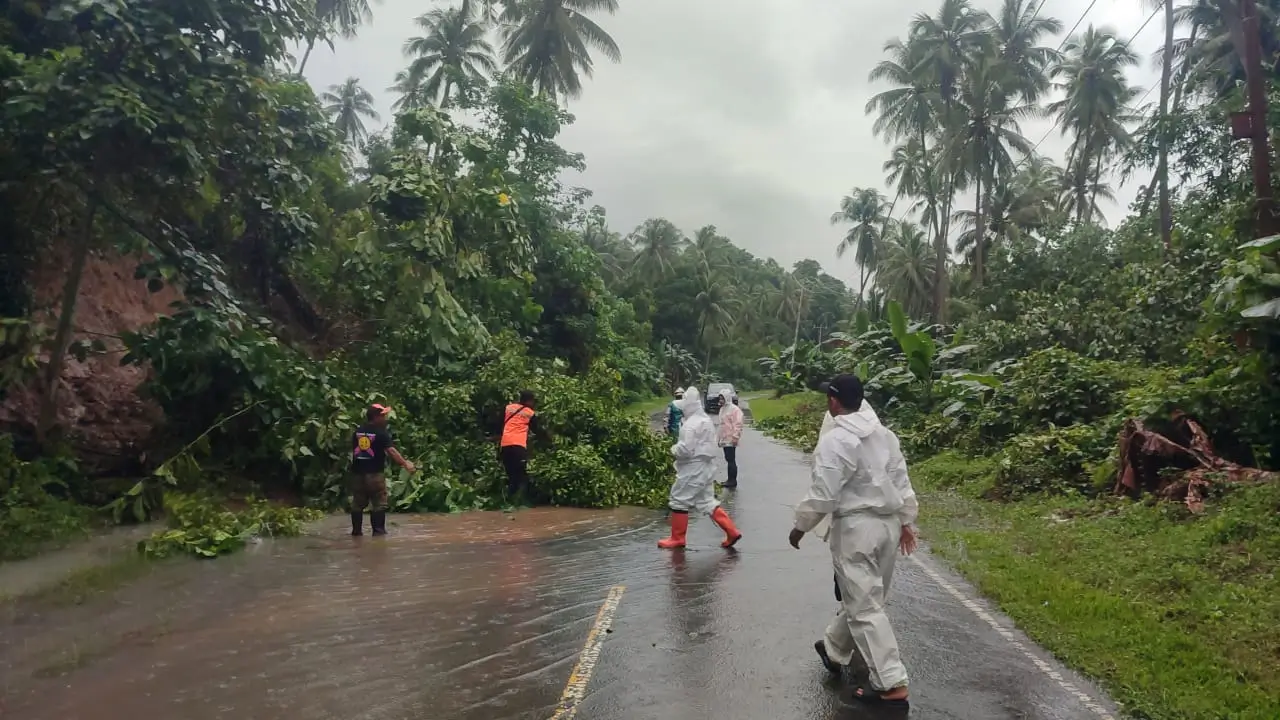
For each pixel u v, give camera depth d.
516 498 11.36
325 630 5.70
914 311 50.69
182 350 9.77
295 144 11.94
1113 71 36.25
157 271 9.80
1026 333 18.69
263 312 14.66
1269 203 10.34
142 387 10.57
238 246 14.95
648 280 71.88
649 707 4.36
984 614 6.06
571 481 11.55
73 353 10.05
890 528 4.54
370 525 9.93
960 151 38.19
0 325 9.23
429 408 13.09
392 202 13.86
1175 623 5.42
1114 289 19.83
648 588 6.88
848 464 4.45
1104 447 10.82
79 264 9.88
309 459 10.95
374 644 5.40
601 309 29.78
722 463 16.88
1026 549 7.90
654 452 12.83
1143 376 12.97
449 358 14.42
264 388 10.41
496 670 4.91
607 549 8.55
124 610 6.16
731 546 8.63
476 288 15.96
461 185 14.71
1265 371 8.89
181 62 9.73
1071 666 4.94
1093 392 13.19
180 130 9.60
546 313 28.11
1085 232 25.17
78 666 4.97
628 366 42.75
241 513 9.39
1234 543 6.77
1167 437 9.51
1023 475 11.12
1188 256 15.69
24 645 5.35
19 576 7.04
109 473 10.59
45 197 9.91
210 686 4.64
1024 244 26.12
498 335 16.34
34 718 4.19
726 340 75.75
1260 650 4.85
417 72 33.81
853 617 4.48
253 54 11.06
